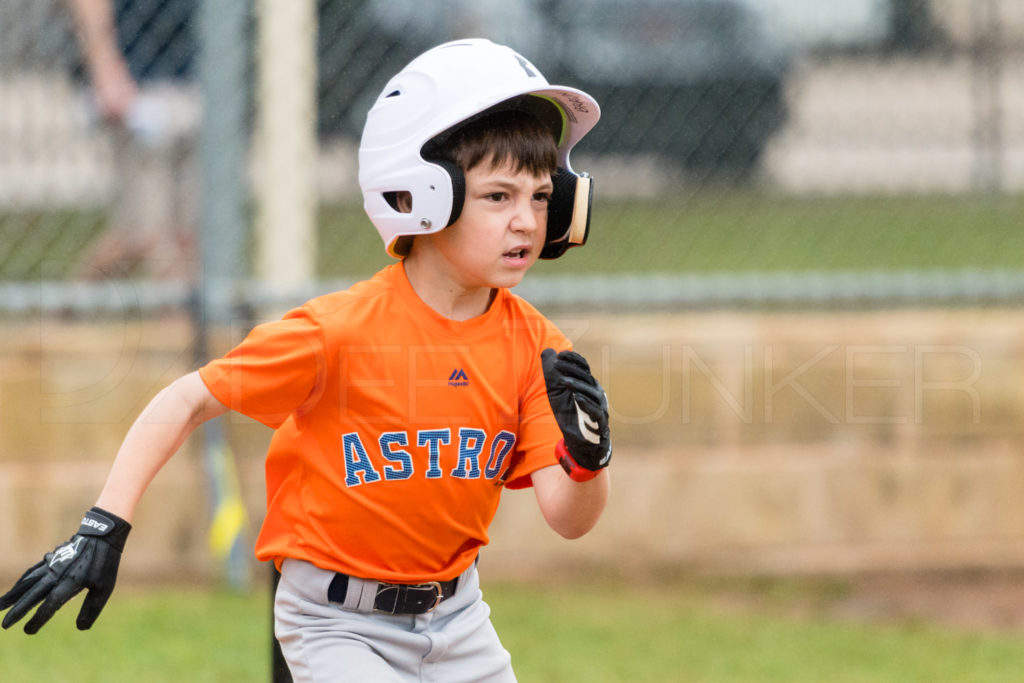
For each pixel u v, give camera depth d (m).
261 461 17.45
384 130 8.78
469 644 9.27
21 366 16.58
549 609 16.33
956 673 14.45
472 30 18.36
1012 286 18.80
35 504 16.45
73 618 15.47
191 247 17.86
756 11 19.23
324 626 8.88
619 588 17.31
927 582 17.94
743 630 15.83
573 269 19.95
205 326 16.84
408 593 8.98
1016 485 18.53
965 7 19.62
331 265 19.52
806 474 18.12
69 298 16.56
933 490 18.39
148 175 17.59
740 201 19.86
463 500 9.05
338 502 8.84
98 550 8.02
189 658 14.15
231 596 16.42
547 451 9.04
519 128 8.66
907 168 19.95
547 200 8.93
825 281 18.92
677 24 19.09
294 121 17.98
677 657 14.77
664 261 20.00
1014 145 20.06
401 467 8.84
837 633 15.87
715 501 18.03
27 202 17.09
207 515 17.09
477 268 8.70
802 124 19.67
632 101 19.33
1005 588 17.80
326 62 18.03
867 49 19.53
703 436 18.25
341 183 19.75
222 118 16.92
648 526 17.94
